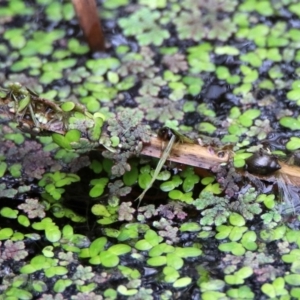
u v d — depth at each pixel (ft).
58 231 1.76
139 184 1.79
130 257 1.74
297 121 1.86
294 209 1.77
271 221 1.76
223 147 1.79
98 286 1.72
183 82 1.91
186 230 1.76
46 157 1.82
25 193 1.80
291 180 1.78
